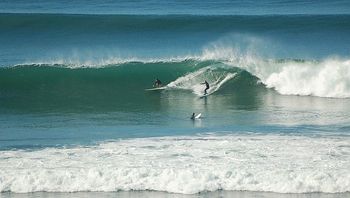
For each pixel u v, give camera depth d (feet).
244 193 117.60
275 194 117.08
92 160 131.44
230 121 171.22
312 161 128.88
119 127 165.48
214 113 182.19
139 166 127.03
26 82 217.36
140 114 181.78
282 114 179.52
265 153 134.62
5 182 121.19
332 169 124.16
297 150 136.77
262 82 211.41
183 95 205.87
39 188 120.16
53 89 213.87
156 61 224.74
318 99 199.21
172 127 164.55
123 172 123.34
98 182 121.29
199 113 182.39
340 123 166.81
